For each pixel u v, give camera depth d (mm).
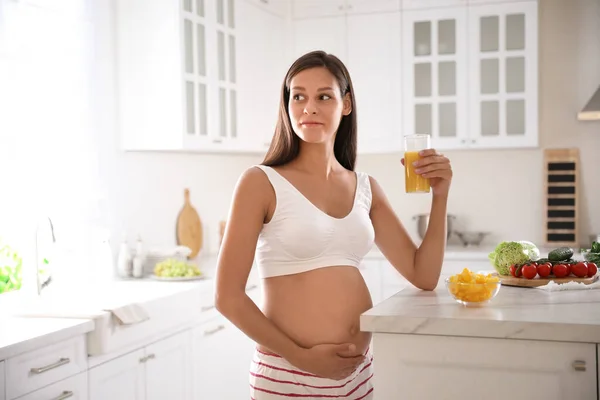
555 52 4898
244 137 4414
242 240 1923
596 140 4863
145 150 4020
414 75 4785
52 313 2758
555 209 4918
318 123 1960
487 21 4664
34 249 3104
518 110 4648
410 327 1870
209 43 4000
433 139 4773
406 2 4770
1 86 3158
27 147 3285
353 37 4887
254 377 1992
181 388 3352
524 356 1809
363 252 2092
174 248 3947
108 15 3812
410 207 5246
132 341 2928
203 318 3547
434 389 1889
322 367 1917
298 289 1965
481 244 5039
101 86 3762
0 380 2260
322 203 2020
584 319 1792
